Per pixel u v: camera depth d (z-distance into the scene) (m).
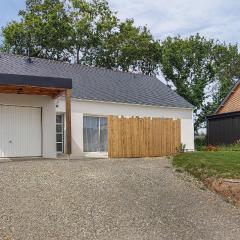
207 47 45.69
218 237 10.04
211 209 11.96
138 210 11.30
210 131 29.31
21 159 18.30
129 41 45.09
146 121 21.73
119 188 13.00
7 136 18.56
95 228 9.88
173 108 27.25
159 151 22.00
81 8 43.66
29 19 41.56
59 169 15.08
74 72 27.03
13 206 10.73
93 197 11.95
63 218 10.26
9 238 8.94
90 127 23.34
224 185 13.23
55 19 41.44
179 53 44.91
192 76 45.38
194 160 16.50
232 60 48.62
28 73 24.00
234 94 32.09
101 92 25.12
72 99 22.48
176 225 10.57
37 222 9.88
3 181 12.88
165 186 13.59
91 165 16.39
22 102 18.89
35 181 13.08
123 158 20.33
